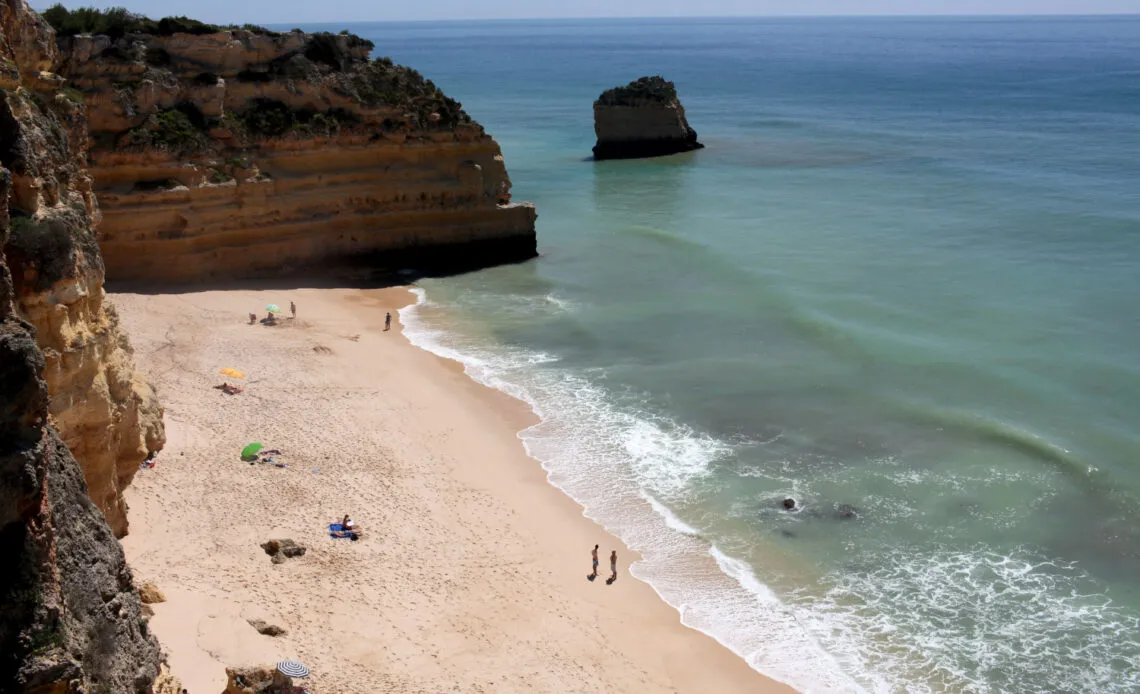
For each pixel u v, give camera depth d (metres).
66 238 22.25
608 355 48.72
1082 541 32.06
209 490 32.62
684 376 45.84
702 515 33.84
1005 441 38.66
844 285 59.81
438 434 39.25
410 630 26.64
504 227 65.19
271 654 24.48
